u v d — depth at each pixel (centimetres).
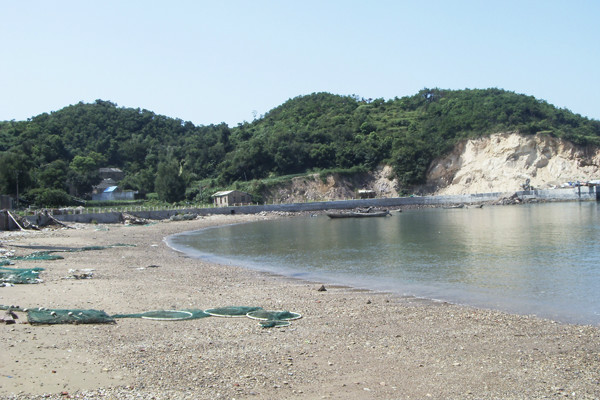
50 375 1471
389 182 16000
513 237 5900
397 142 16388
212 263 4344
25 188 10831
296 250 5256
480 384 1512
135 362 1617
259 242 6162
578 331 2117
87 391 1362
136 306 2480
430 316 2364
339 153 16550
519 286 3150
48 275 3359
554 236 5859
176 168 14312
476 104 17325
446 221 8825
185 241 6406
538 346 1902
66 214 8725
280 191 14862
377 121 18862
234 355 1727
